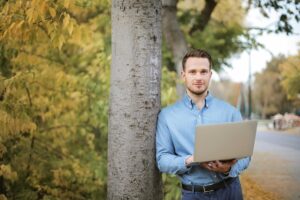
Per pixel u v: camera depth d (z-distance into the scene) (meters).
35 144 4.25
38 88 3.78
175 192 3.96
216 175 2.43
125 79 2.53
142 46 2.52
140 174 2.57
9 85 3.17
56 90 4.17
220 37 8.73
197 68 2.44
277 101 34.53
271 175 6.50
